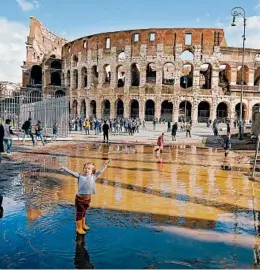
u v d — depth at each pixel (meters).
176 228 9.61
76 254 7.87
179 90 71.31
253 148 33.28
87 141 36.84
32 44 92.44
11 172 17.66
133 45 73.69
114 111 75.94
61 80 91.56
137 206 11.73
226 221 10.31
